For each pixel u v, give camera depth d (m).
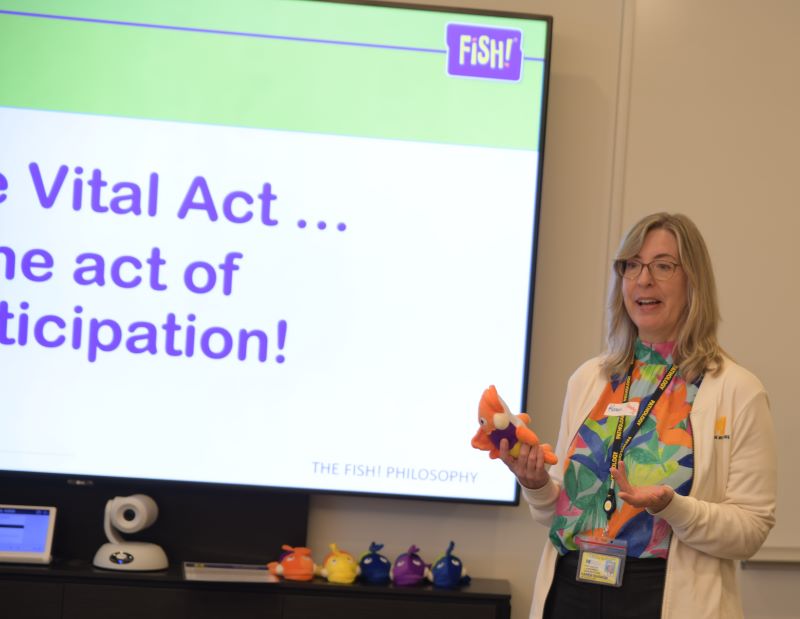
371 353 3.29
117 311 3.26
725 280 3.47
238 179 3.30
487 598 3.12
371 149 3.31
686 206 3.47
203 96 3.30
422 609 3.11
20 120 3.26
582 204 3.47
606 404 2.29
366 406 3.28
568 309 3.45
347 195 3.30
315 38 3.32
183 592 3.08
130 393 3.25
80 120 3.27
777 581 3.41
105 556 3.13
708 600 2.07
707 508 2.04
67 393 3.24
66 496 3.29
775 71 3.50
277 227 3.29
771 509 2.12
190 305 3.27
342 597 3.11
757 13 3.50
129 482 3.23
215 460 3.26
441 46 3.34
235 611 3.09
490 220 3.32
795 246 3.48
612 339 2.35
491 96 3.34
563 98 3.48
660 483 2.13
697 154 3.48
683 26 3.50
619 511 2.14
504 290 3.31
